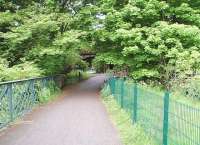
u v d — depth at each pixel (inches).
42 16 969.5
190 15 956.0
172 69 871.1
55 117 541.3
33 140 377.1
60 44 959.6
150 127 362.0
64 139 382.3
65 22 1036.5
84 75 2003.0
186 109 254.5
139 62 941.2
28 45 996.6
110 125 468.1
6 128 446.3
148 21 982.4
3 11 1095.0
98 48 1068.5
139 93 419.8
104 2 1007.6
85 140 377.7
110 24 996.6
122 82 585.0
